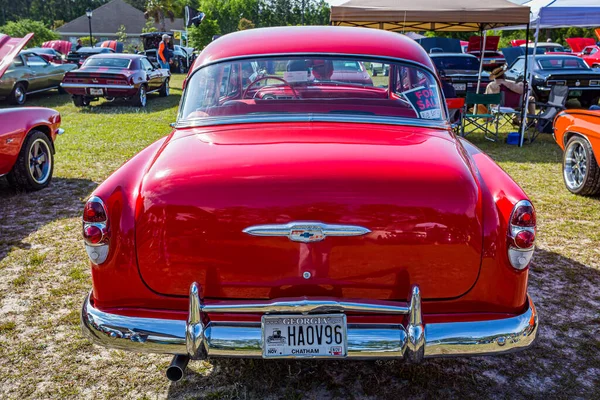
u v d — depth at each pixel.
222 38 3.68
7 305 3.77
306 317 2.37
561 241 5.06
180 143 2.83
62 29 63.59
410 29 11.93
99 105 15.34
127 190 2.54
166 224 2.40
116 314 2.48
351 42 3.43
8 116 5.93
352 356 2.35
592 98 13.67
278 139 2.76
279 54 3.35
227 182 2.40
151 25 57.78
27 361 3.13
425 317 2.43
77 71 14.06
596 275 4.33
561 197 6.43
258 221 2.36
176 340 2.39
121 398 2.82
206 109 3.25
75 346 3.29
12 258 4.55
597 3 9.16
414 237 2.38
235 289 2.43
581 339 3.39
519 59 15.40
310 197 2.36
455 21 9.12
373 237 2.37
